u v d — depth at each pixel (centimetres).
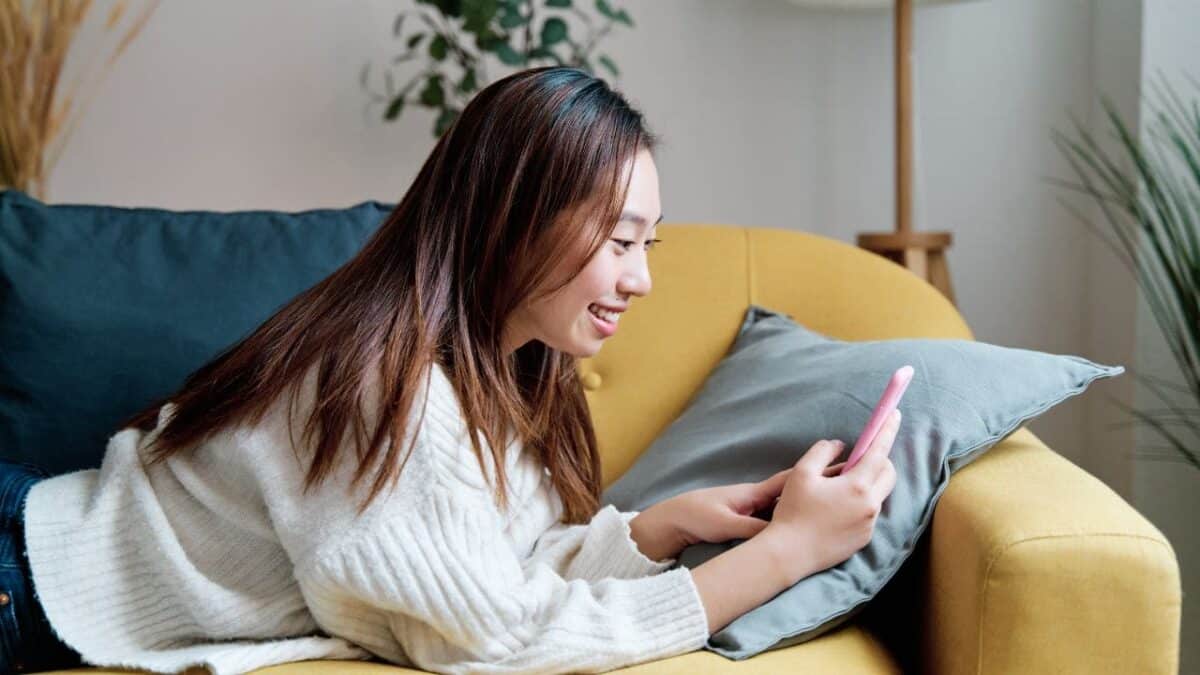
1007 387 98
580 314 91
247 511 90
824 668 82
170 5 232
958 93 204
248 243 126
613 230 90
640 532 101
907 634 99
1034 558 77
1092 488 88
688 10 216
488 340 92
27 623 90
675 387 135
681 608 85
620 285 92
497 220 89
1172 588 78
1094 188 191
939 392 98
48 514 92
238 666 79
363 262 93
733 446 107
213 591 88
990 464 96
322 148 231
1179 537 167
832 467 94
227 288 121
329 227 130
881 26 209
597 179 88
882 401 93
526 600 84
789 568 87
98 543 91
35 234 122
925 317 136
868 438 92
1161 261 146
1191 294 139
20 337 116
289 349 89
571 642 81
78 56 234
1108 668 78
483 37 198
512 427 101
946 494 91
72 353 116
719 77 216
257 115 232
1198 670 165
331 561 82
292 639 88
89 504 94
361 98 229
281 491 86
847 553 89
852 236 214
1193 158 154
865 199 213
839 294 140
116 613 90
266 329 92
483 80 223
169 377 116
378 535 82
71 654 92
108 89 235
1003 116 201
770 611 86
